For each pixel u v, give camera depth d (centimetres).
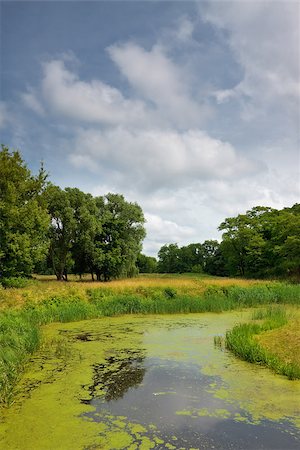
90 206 4616
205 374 962
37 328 1508
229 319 1933
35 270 5647
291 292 2634
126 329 1642
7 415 718
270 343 1158
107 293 2403
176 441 612
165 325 1748
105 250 4616
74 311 1941
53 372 987
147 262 11188
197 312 2209
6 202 2945
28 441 614
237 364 1055
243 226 5059
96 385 885
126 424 675
